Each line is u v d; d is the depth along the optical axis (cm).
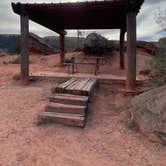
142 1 554
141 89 588
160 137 358
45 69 1046
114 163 311
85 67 1119
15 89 641
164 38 562
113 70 1041
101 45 1420
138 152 339
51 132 399
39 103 525
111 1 593
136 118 420
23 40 689
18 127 415
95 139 379
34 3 650
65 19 883
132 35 589
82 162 312
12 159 313
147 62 879
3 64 1376
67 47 2281
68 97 485
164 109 377
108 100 559
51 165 302
